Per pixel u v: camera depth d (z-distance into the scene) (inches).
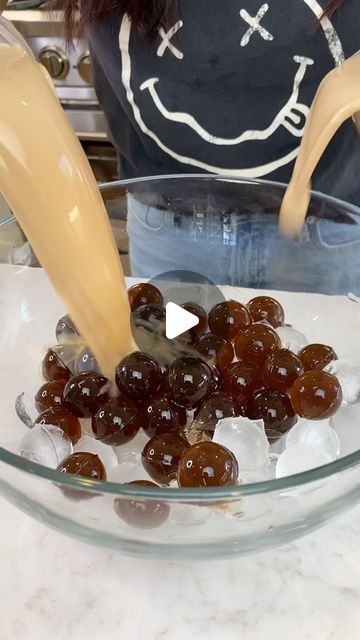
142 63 26.1
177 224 23.7
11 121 14.2
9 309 21.6
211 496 12.6
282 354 18.7
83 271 16.5
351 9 23.6
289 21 23.9
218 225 23.5
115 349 18.5
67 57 45.3
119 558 16.7
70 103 48.1
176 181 22.8
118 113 29.8
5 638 15.1
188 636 15.2
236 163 28.1
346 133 25.6
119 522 14.3
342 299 22.9
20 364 21.0
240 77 25.4
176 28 24.7
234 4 23.8
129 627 15.4
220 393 18.0
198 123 27.1
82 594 16.0
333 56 24.6
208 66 25.3
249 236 23.3
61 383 18.9
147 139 28.7
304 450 16.1
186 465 15.0
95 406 17.9
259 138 27.1
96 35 26.4
